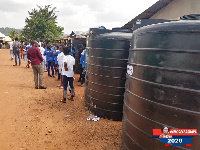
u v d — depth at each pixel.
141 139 2.27
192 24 1.79
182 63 1.82
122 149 2.81
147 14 9.07
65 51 6.05
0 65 13.59
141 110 2.26
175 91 1.88
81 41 11.96
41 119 4.77
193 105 1.78
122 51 4.73
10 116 4.78
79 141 3.82
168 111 1.94
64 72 6.08
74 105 6.07
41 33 33.06
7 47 50.38
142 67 2.24
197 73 1.73
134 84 2.40
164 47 1.96
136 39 2.44
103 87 5.07
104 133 4.22
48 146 3.57
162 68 1.97
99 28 5.25
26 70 12.20
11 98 6.16
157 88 2.04
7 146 3.47
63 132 4.18
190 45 1.78
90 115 5.28
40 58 7.47
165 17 8.05
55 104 5.98
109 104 5.06
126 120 2.64
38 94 6.89
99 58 5.04
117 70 4.82
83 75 8.90
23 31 36.47
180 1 7.04
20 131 4.07
